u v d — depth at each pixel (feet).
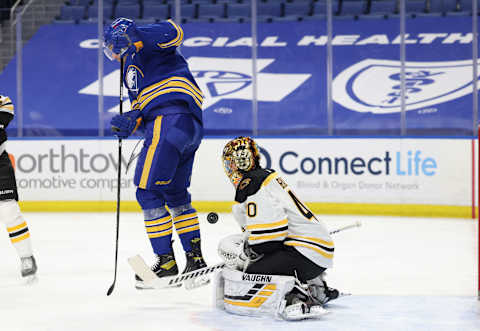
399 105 122.52
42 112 125.59
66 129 125.08
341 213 106.01
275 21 130.21
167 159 43.91
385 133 121.49
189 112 45.01
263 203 38.32
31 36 129.18
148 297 46.32
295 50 126.93
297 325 37.40
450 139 101.55
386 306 42.52
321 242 39.29
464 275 55.11
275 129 123.13
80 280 53.31
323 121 122.62
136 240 77.71
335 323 37.86
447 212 101.65
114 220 98.94
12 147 113.19
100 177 111.86
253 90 112.98
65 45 128.47
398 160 103.81
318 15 131.75
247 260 39.91
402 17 110.93
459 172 101.09
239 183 39.22
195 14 138.72
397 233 82.99
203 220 98.43
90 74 126.72
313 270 39.42
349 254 66.74
